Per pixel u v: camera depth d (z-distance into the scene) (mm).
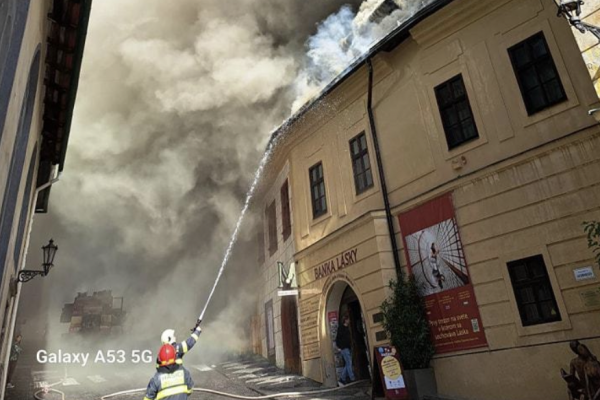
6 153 4090
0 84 3803
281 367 14547
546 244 8031
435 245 9609
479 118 9461
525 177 8531
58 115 9031
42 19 5992
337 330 11867
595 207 7648
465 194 9297
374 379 8922
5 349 8445
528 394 7758
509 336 8172
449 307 9117
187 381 5469
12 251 6094
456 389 8711
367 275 10625
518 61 9211
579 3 6328
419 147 10445
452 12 10086
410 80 10953
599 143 7809
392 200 10797
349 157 12297
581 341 7348
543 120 8562
